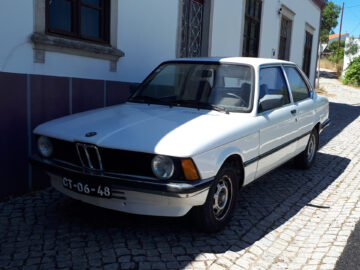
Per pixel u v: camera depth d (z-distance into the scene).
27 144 4.32
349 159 6.74
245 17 9.98
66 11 4.76
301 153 5.61
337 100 19.11
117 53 5.50
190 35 7.82
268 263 3.04
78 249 3.11
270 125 3.98
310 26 16.17
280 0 12.04
